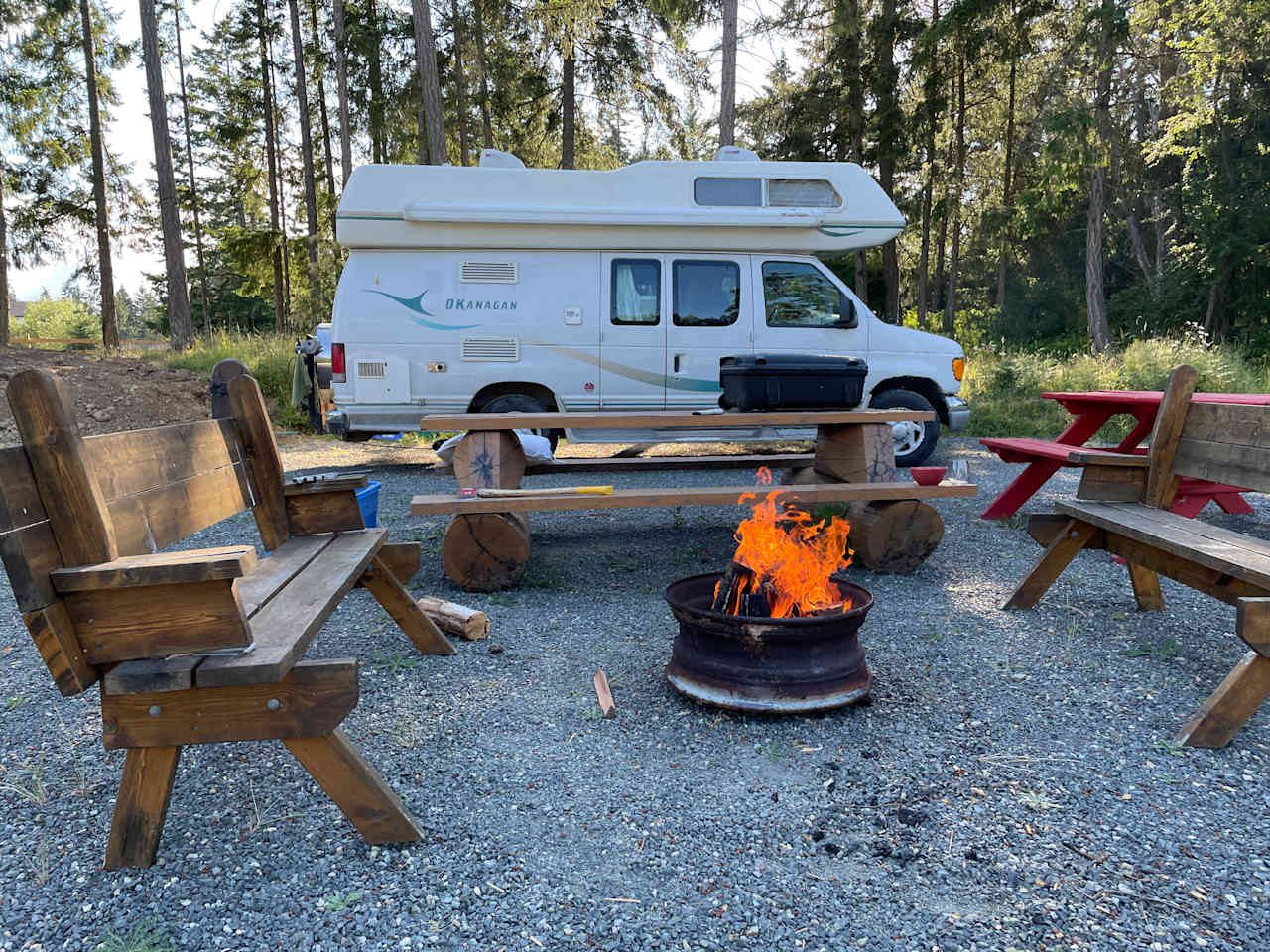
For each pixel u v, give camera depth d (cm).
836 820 233
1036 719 295
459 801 244
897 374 814
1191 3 2169
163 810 213
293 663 208
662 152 2192
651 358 792
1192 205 2722
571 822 233
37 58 2236
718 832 228
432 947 183
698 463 590
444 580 484
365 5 2353
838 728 290
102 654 198
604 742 283
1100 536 399
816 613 305
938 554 529
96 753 282
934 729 289
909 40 2309
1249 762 263
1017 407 1173
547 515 670
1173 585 459
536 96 2314
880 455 488
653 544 566
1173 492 395
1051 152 2077
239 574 191
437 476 827
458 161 2508
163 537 251
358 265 762
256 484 336
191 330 1788
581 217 761
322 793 249
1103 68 2038
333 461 942
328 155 2758
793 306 804
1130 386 1212
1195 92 2305
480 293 771
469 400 782
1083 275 3334
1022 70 2669
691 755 273
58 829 234
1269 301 2603
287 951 182
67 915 195
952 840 223
